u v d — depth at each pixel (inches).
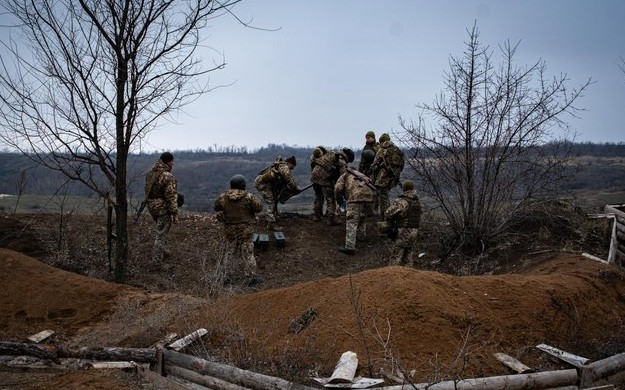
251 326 274.7
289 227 523.5
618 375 239.1
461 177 450.6
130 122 360.2
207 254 453.1
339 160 520.4
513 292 282.7
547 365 237.6
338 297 269.1
